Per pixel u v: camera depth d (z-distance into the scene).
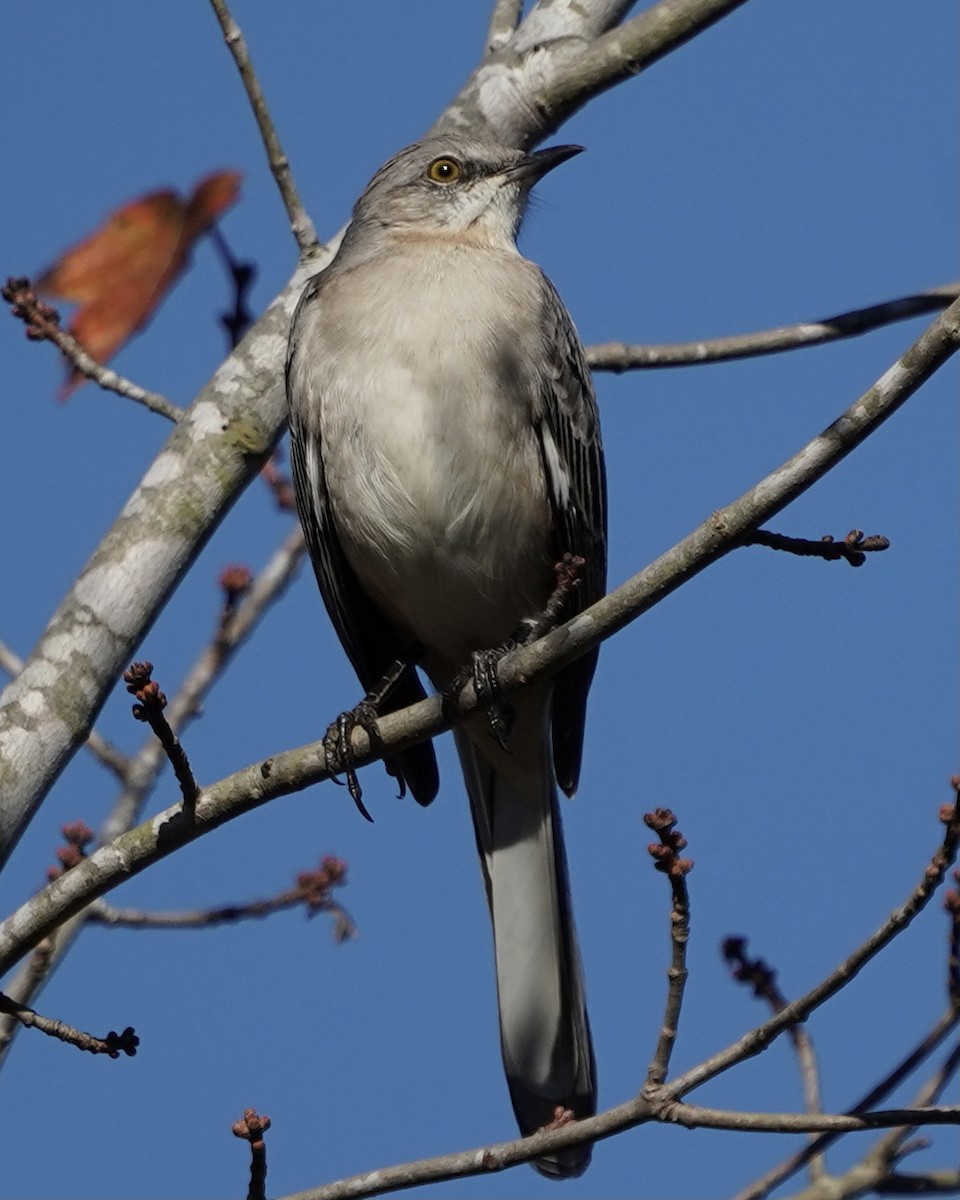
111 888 8.18
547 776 10.53
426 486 10.12
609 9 11.45
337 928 11.22
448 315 10.25
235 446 9.80
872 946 7.02
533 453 10.29
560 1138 7.34
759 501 7.60
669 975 7.30
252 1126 7.31
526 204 11.51
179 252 9.45
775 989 9.04
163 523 9.43
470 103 11.52
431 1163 7.45
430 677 11.44
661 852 7.30
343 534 10.55
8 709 8.76
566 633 8.34
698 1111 7.17
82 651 8.95
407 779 10.93
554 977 10.14
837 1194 8.32
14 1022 9.07
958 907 7.95
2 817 8.52
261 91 10.54
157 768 10.50
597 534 10.86
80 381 9.70
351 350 10.26
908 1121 7.05
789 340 11.24
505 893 10.41
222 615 10.90
